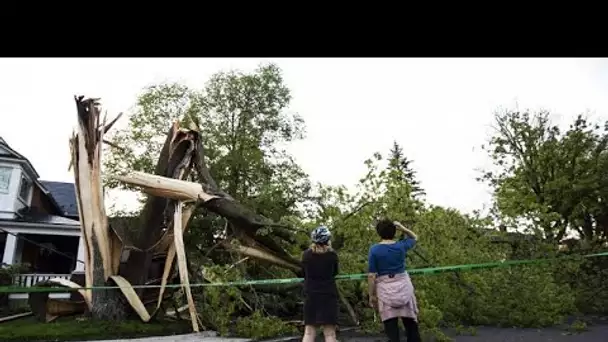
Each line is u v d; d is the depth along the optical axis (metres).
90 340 6.93
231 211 8.19
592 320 10.30
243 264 8.44
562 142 21.16
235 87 20.98
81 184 8.47
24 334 7.04
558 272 11.27
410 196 8.26
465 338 7.16
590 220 20.42
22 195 21.52
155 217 8.57
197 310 8.03
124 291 7.95
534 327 8.63
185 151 8.84
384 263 4.45
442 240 8.55
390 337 4.31
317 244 4.60
